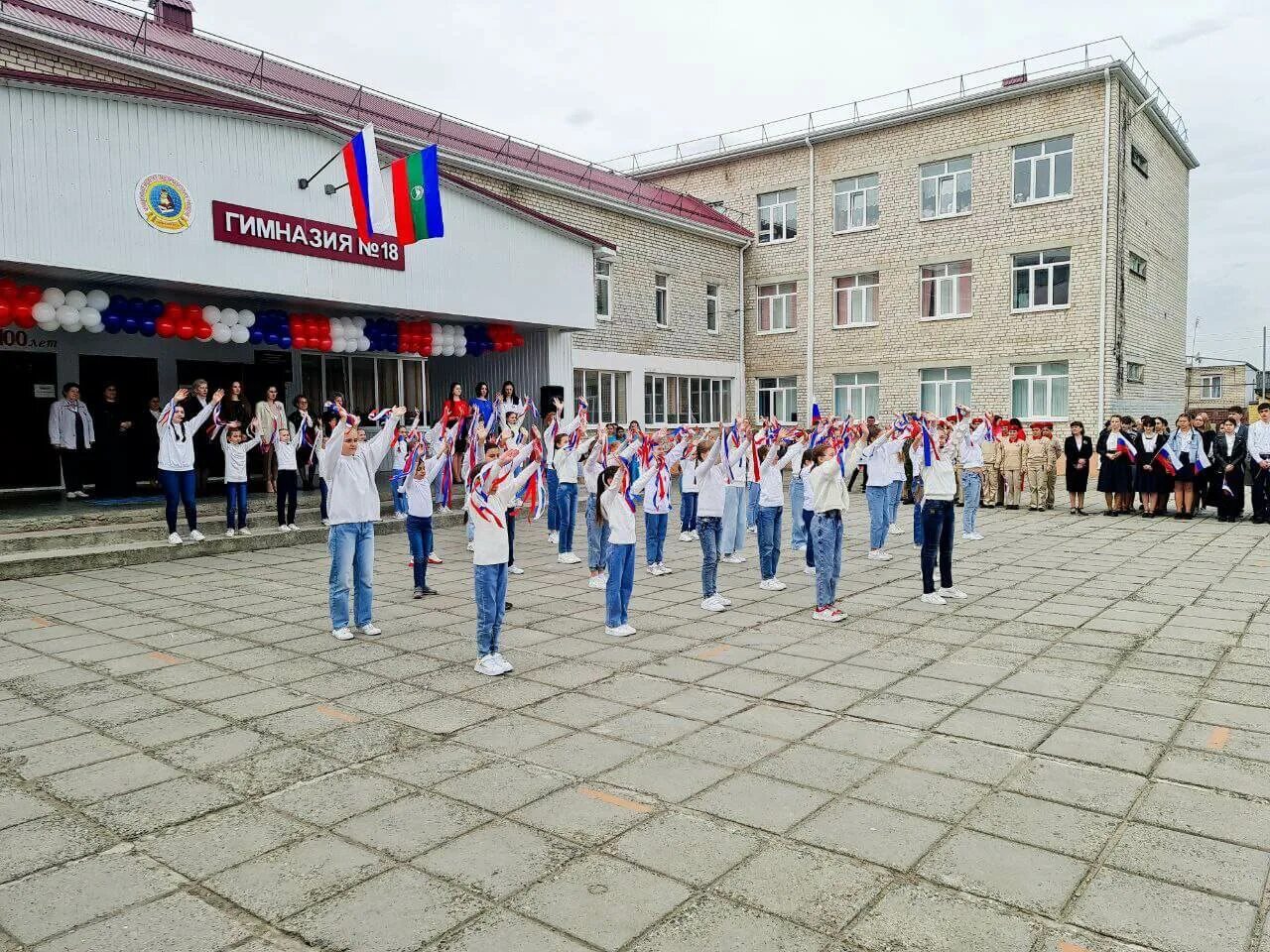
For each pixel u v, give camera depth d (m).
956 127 23.69
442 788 4.34
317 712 5.46
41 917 3.25
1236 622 7.61
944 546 8.65
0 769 4.61
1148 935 3.07
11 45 11.59
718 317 26.72
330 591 7.21
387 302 14.01
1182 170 27.08
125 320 11.73
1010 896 3.33
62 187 10.30
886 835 3.83
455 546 12.31
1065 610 8.18
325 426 12.85
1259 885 3.39
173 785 4.39
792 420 27.36
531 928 3.15
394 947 3.05
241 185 12.08
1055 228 22.30
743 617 8.02
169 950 3.04
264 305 14.27
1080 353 22.06
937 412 24.61
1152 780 4.38
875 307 25.53
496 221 15.83
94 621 7.83
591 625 7.74
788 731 5.10
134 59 12.68
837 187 26.09
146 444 14.63
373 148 11.98
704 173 28.70
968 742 4.91
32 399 13.89
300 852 3.72
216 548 11.31
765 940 3.06
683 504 12.90
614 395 22.98
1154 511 15.54
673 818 4.01
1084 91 21.62
